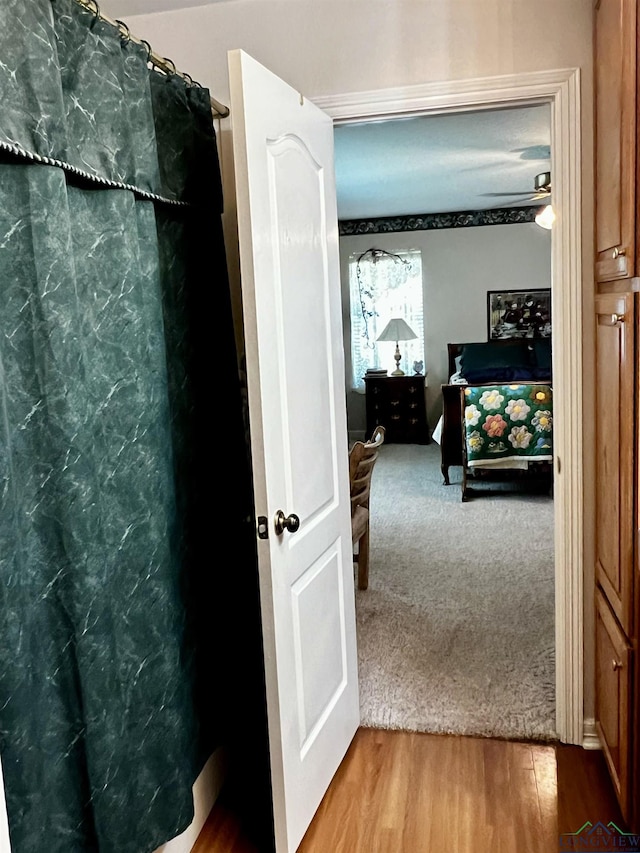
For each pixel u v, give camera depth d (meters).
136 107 1.70
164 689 1.80
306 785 2.10
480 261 7.75
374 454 3.80
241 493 2.39
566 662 2.45
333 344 2.38
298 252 2.08
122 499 1.69
